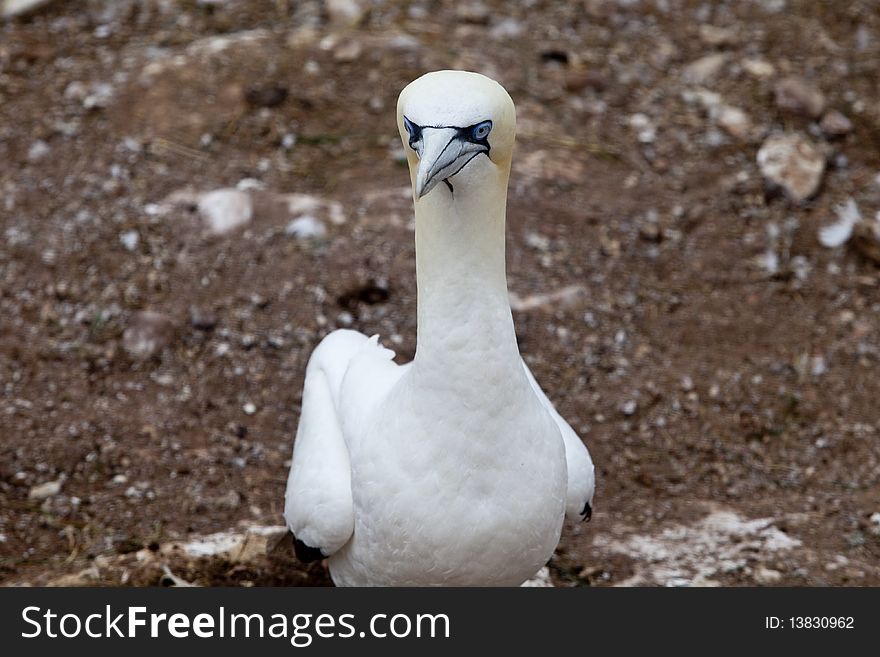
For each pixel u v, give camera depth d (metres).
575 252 13.53
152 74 15.45
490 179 6.46
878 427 11.71
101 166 14.20
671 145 15.28
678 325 12.88
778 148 15.03
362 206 13.76
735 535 10.23
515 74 16.00
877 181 14.94
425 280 6.75
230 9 17.44
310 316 12.55
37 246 13.11
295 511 7.88
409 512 7.01
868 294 13.37
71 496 10.41
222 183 14.13
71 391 11.65
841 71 16.72
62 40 16.53
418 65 15.70
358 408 7.81
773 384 12.20
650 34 17.41
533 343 12.52
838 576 9.67
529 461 7.00
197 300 12.66
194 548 9.70
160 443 11.14
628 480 11.10
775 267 13.68
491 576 7.30
